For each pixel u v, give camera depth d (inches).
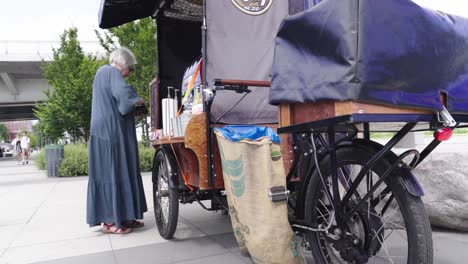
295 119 90.0
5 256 133.5
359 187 91.0
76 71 580.7
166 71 187.3
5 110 1568.7
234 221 102.2
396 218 86.6
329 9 75.7
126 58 168.6
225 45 129.2
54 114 580.7
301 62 83.7
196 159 126.6
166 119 155.7
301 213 102.0
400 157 77.3
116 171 160.2
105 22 188.2
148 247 138.5
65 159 427.2
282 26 88.1
